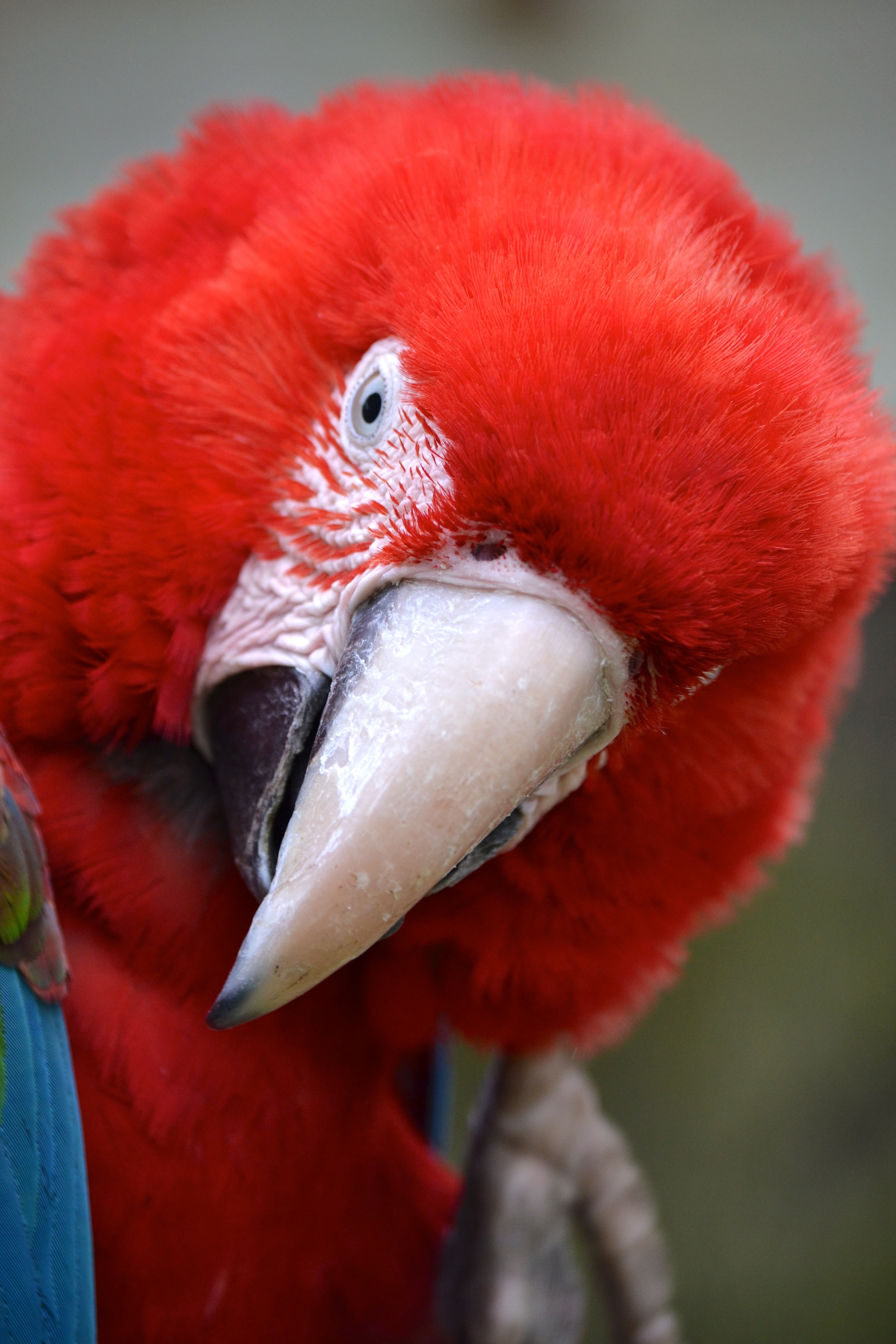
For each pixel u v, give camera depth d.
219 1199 1.52
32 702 1.46
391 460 1.26
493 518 1.14
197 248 1.50
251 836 1.39
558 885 1.50
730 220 1.42
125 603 1.40
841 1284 3.82
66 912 1.51
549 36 3.89
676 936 1.65
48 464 1.42
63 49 3.90
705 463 1.10
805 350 1.21
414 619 1.19
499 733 1.15
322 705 1.34
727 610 1.14
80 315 1.51
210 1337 1.57
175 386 1.38
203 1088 1.50
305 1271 1.64
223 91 3.85
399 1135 1.82
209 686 1.44
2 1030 1.35
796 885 3.83
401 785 1.14
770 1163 3.85
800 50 3.99
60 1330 1.34
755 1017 3.85
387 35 3.94
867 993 3.81
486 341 1.13
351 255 1.32
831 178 3.76
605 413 1.09
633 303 1.13
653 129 1.54
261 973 1.14
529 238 1.21
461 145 1.40
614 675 1.19
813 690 1.52
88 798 1.50
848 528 1.21
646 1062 3.87
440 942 1.57
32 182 3.69
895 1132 3.83
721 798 1.46
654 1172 3.88
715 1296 3.83
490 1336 1.80
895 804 3.78
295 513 1.35
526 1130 1.84
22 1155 1.34
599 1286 2.02
